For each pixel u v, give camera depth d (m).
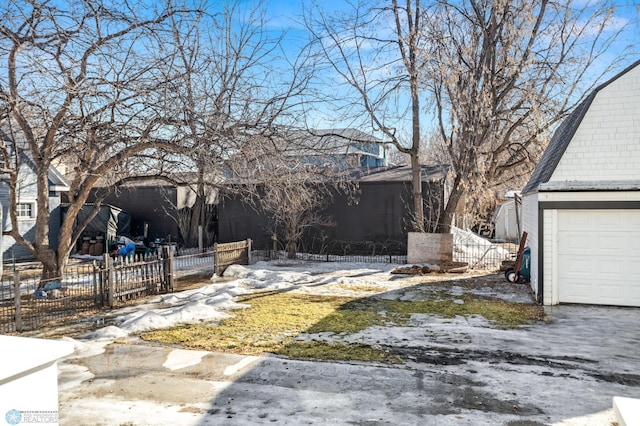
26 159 17.58
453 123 16.92
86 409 4.92
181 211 22.88
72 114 9.59
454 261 17.09
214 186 11.24
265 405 5.01
